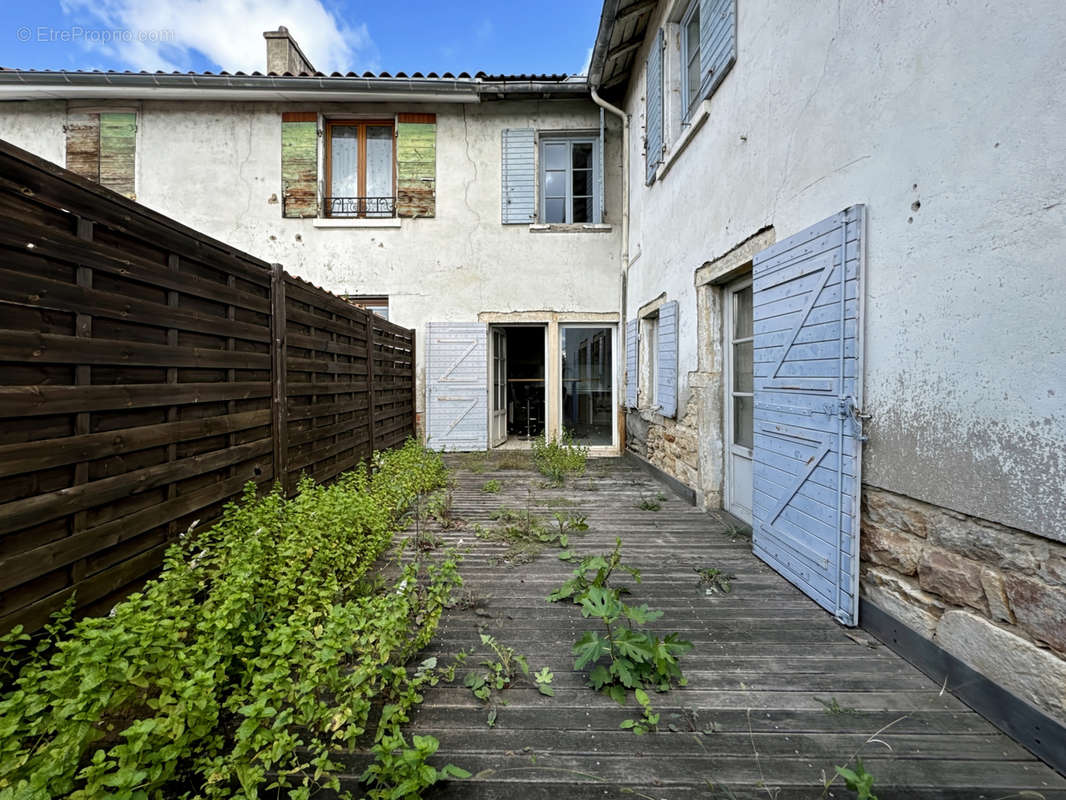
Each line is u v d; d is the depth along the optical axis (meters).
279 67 7.07
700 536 3.39
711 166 3.73
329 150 6.87
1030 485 1.39
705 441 4.00
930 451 1.73
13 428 1.29
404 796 1.22
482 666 1.84
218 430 2.22
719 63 3.46
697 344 4.09
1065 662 1.32
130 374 1.72
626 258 6.64
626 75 6.26
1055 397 1.33
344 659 1.81
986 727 1.51
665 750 1.43
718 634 2.07
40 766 0.98
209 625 1.38
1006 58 1.44
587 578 2.60
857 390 2.06
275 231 6.71
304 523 2.16
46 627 1.26
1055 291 1.33
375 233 6.79
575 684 1.74
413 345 6.54
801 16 2.48
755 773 1.35
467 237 6.82
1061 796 1.26
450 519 3.74
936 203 1.69
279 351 2.79
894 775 1.33
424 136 6.74
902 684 1.73
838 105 2.21
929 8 1.70
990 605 1.54
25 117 6.46
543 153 7.01
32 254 1.36
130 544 1.73
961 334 1.60
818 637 2.04
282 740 1.17
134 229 1.73
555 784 1.31
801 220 2.51
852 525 2.10
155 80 6.06
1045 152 1.34
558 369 6.97
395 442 5.62
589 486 4.95
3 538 1.26
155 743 1.12
